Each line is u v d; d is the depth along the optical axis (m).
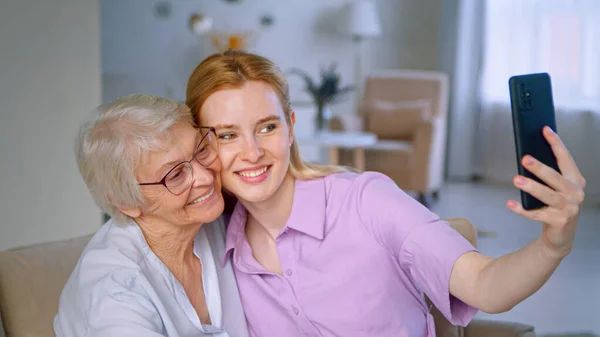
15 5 2.84
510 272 1.07
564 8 6.15
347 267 1.34
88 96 3.02
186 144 1.25
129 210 1.27
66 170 3.01
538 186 0.93
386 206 1.32
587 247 4.52
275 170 1.33
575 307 3.45
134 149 1.20
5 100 2.87
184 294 1.31
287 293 1.38
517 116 0.99
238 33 7.05
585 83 6.01
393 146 5.86
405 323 1.34
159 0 6.86
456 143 7.16
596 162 5.91
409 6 7.43
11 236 2.96
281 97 1.35
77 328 1.22
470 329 1.57
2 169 2.90
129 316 1.16
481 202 5.96
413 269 1.26
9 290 1.36
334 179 1.42
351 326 1.34
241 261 1.42
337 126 6.14
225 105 1.28
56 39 2.93
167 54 6.93
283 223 1.43
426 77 6.42
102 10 6.75
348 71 7.39
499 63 6.87
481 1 6.96
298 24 7.21
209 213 1.30
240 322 1.42
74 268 1.40
